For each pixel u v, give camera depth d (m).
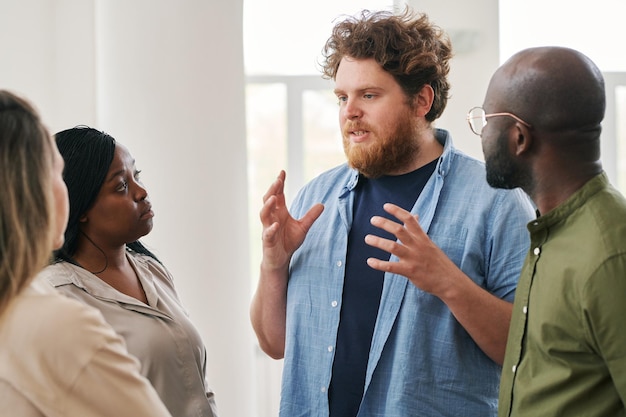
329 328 1.70
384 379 1.62
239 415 3.15
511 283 1.59
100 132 1.75
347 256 1.73
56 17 3.22
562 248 1.24
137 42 3.12
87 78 3.23
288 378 1.75
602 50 3.88
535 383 1.26
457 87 3.43
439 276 1.50
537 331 1.26
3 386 1.02
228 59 3.13
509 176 1.33
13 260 0.99
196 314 3.10
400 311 1.63
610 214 1.21
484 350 1.57
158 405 1.10
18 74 3.22
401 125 1.65
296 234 1.76
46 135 1.05
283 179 1.75
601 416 1.19
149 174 3.10
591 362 1.19
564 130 1.25
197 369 1.76
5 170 0.99
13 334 1.03
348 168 1.86
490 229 1.62
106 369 1.06
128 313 1.70
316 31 3.82
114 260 1.77
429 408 1.58
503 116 1.30
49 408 1.02
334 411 1.67
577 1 3.87
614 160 3.95
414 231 1.50
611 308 1.14
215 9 3.10
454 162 1.72
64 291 1.62
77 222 1.71
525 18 3.88
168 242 3.09
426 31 1.70
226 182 3.13
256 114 3.86
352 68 1.65
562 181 1.27
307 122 3.87
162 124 3.10
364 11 1.72
